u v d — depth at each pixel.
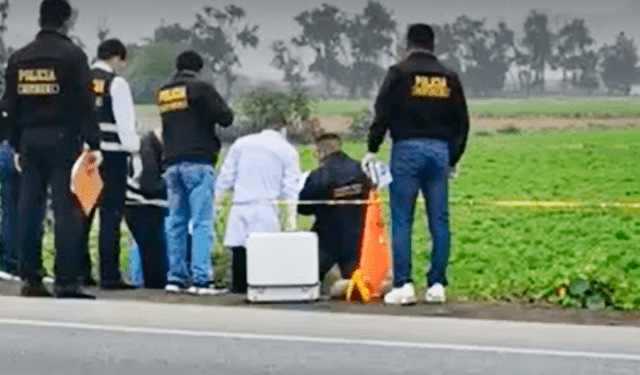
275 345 11.27
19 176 16.70
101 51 15.88
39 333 11.88
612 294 14.48
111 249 16.00
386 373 10.05
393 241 14.52
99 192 14.74
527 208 32.53
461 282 17.88
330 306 14.23
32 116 14.67
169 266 15.88
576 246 23.61
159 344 11.30
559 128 104.19
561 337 11.82
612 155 65.12
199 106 15.55
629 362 10.52
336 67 160.38
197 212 15.53
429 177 14.67
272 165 15.73
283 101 56.31
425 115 14.57
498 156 64.31
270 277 14.49
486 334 11.98
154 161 16.52
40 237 14.97
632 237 25.30
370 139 14.80
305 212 15.66
